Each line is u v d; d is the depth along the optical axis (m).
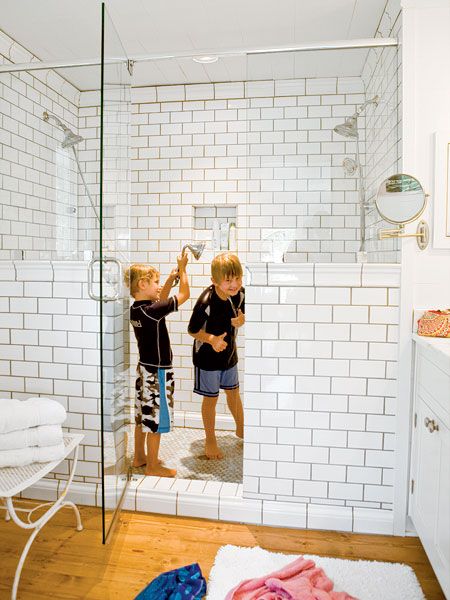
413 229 1.85
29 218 2.27
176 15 2.17
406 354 1.86
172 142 3.12
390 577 1.64
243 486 2.03
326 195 2.22
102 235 1.50
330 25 2.28
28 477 1.58
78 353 2.12
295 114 2.19
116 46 1.77
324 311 1.91
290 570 1.59
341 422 1.94
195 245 2.60
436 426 1.52
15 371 2.19
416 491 1.79
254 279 1.95
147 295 2.38
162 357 2.30
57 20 2.20
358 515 1.94
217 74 2.88
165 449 2.83
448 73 1.79
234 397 2.80
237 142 3.05
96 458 2.15
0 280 2.17
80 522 1.96
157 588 1.55
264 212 2.27
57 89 2.34
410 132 1.81
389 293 1.88
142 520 2.04
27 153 2.26
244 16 2.19
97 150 2.34
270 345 1.96
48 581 1.64
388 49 1.99
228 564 1.71
